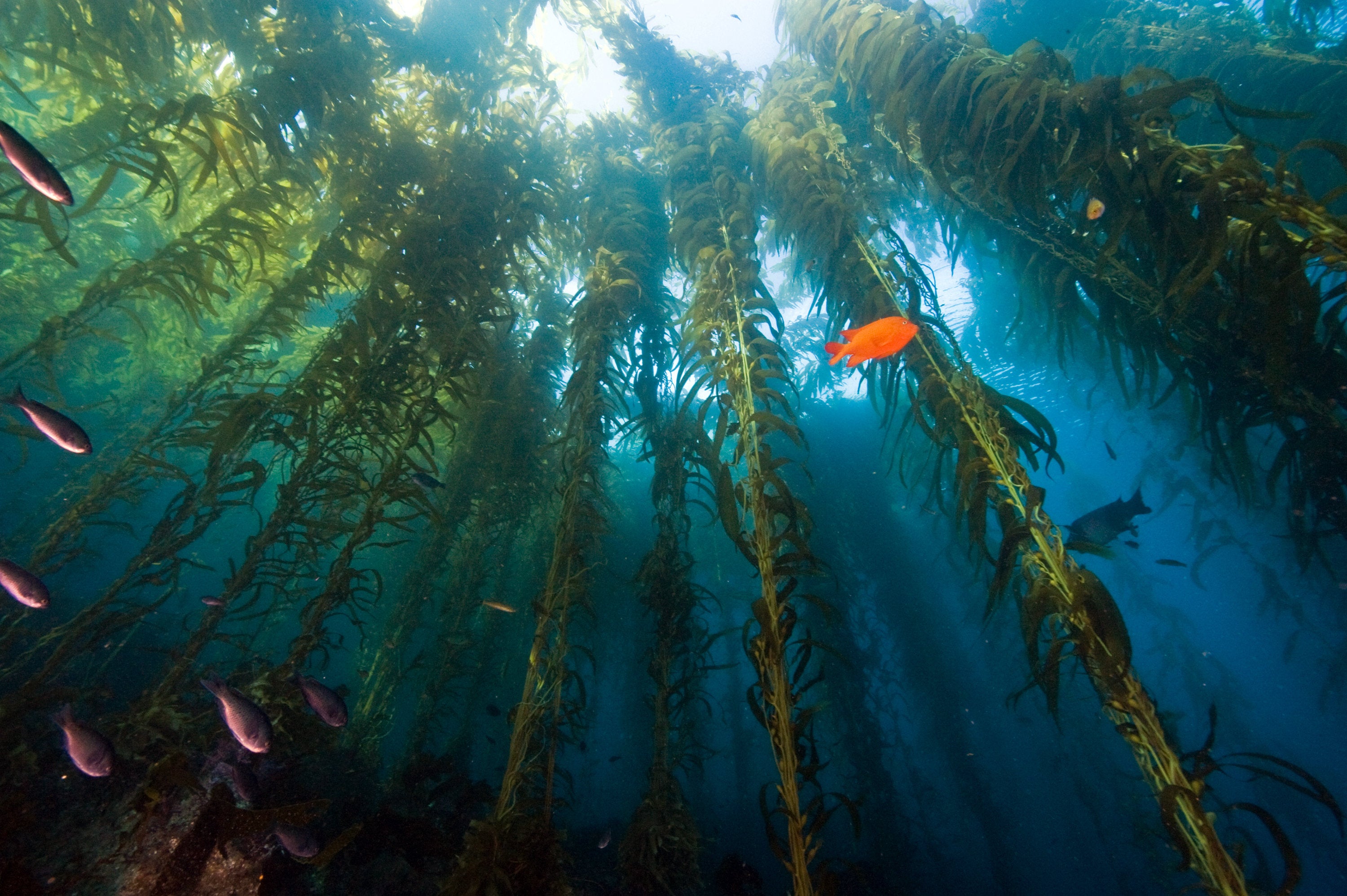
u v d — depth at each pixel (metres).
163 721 3.35
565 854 3.23
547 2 6.84
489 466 7.12
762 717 2.32
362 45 5.71
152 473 3.82
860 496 11.57
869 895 7.31
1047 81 4.25
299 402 4.14
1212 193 3.29
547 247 8.19
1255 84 6.18
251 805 3.48
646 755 10.66
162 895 2.76
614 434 5.86
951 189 5.47
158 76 5.00
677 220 6.59
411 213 5.78
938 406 3.82
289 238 6.84
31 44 3.99
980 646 11.34
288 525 3.85
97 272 7.24
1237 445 4.56
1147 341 4.82
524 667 8.64
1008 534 2.87
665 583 4.84
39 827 2.86
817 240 5.61
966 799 9.62
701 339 4.38
